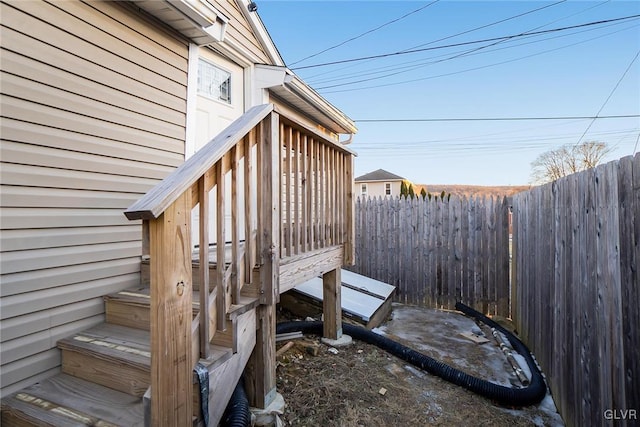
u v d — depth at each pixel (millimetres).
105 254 2156
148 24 2461
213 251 2908
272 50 4398
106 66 2164
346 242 3414
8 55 1676
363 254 6047
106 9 2166
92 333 1932
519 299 4141
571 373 2180
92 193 2082
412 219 5629
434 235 5441
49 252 1853
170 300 1170
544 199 2963
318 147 2828
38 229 1805
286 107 4867
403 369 2932
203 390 1355
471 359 3340
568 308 2271
